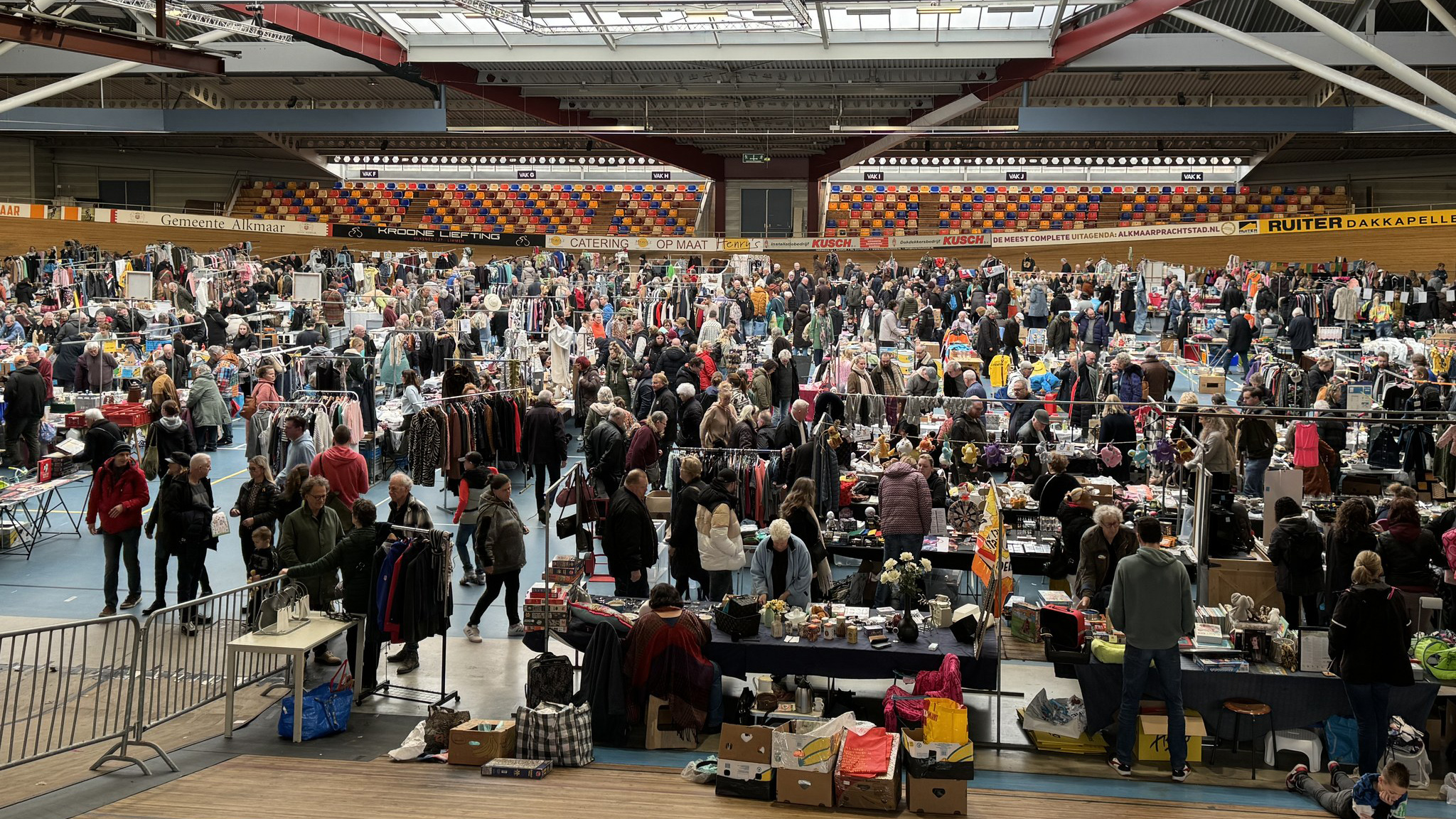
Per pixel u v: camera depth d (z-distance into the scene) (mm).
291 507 11281
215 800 7164
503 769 7996
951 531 12320
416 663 10406
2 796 7293
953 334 25406
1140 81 41188
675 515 12656
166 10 18172
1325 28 25156
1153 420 14969
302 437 13555
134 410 18250
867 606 10406
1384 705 8289
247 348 23953
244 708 9633
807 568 10055
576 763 8344
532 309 28594
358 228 47156
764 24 27062
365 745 8805
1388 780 7273
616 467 13250
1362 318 31594
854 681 10141
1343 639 8234
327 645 11047
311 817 6805
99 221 45406
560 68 33719
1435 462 14359
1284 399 19344
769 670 9148
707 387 18516
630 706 8984
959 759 7336
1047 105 44188
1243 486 14148
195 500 11312
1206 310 31625
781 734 7555
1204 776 8492
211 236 46719
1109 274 35125
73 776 7855
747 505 12781
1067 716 8961
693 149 48250
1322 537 10188
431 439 15227
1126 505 13266
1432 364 21625
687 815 7160
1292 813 7594
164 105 45875
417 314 26969
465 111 47125
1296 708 8680
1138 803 7633
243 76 40281
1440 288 32281
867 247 46312
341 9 24328
